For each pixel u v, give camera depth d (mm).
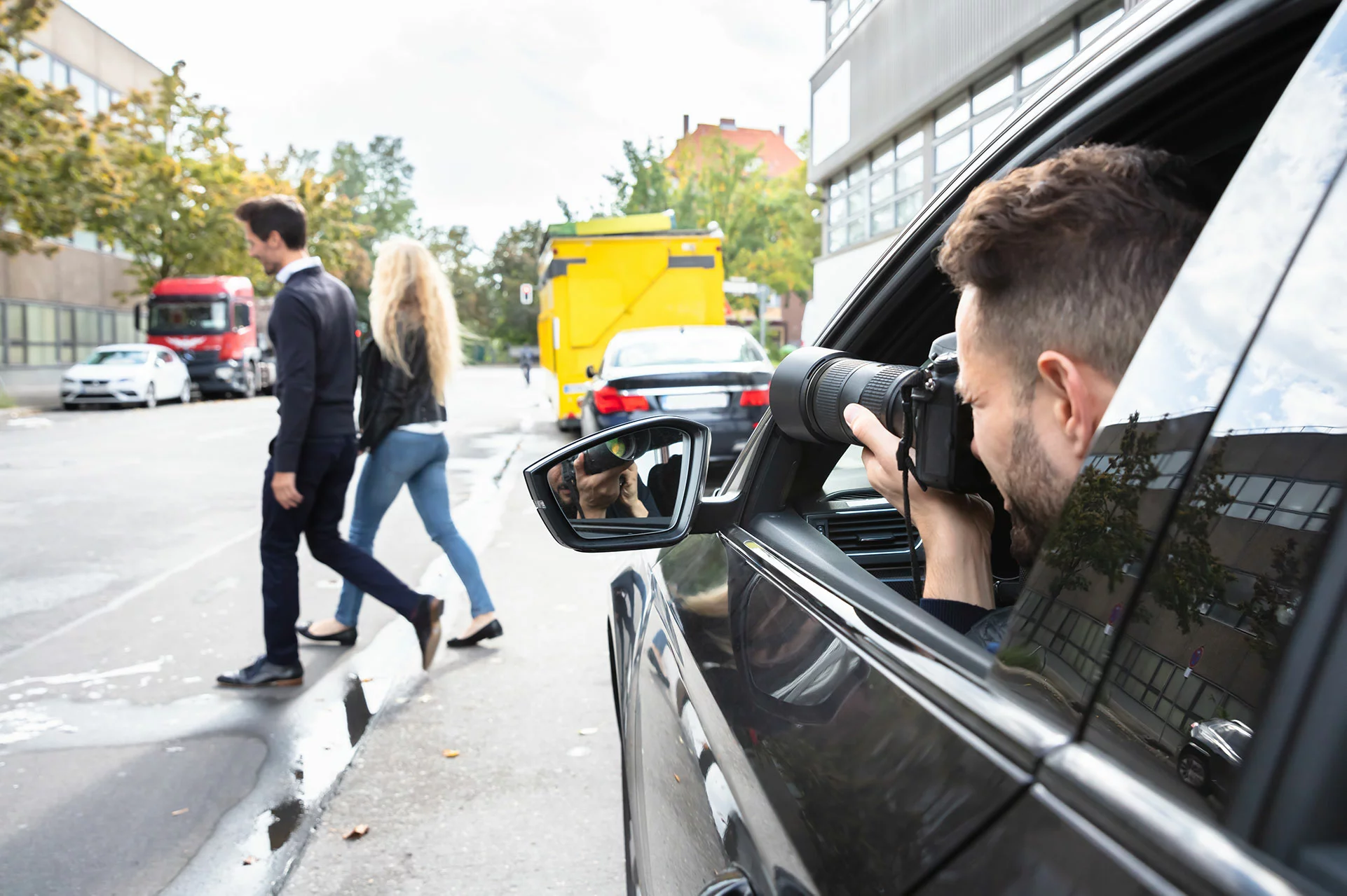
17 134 20828
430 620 3961
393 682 3951
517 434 16000
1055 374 760
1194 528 576
